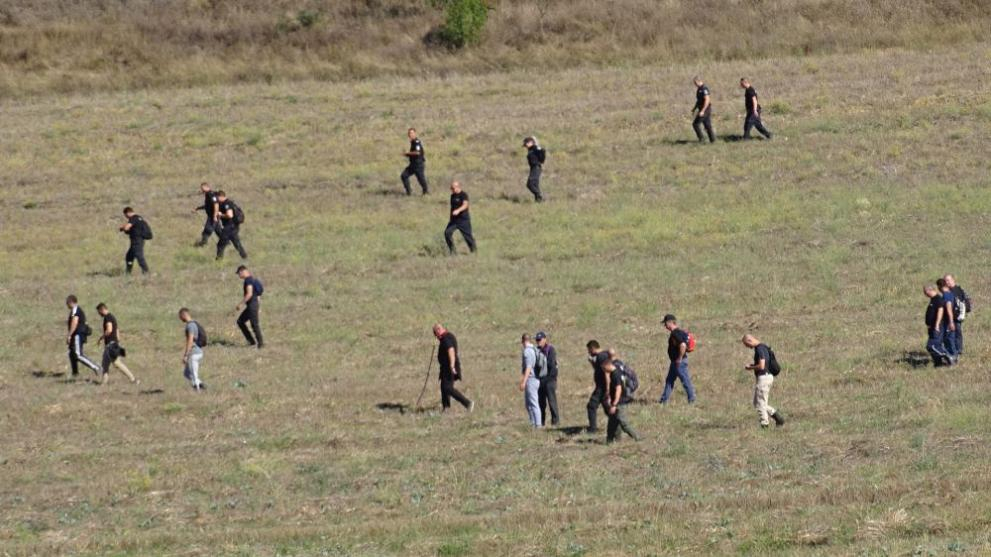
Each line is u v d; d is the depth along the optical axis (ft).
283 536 218.18
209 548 214.69
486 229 478.59
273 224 500.33
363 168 561.43
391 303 408.46
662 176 527.81
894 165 523.29
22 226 515.91
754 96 561.84
